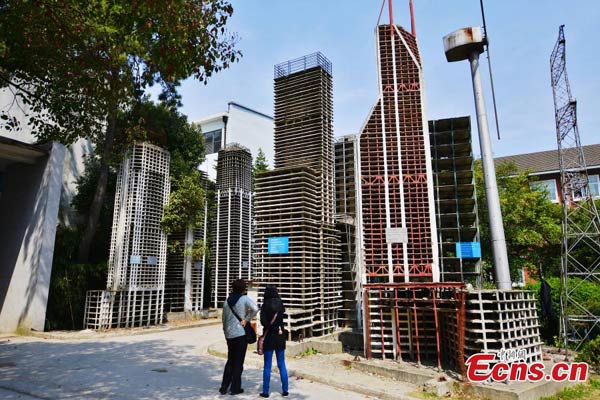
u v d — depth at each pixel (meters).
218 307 18.92
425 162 9.88
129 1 6.52
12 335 12.14
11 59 8.34
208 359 9.01
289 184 11.17
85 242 14.41
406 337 8.51
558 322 10.36
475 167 18.25
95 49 8.05
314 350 9.66
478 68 10.16
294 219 10.78
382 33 11.06
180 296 17.12
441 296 8.48
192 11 7.25
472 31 10.16
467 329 7.25
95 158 17.72
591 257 15.92
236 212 19.62
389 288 8.29
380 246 9.59
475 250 13.30
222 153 20.52
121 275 13.95
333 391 6.68
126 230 14.23
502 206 16.73
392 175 9.89
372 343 8.60
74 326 13.79
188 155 19.31
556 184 23.98
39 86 9.48
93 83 8.62
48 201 12.98
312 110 12.18
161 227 15.38
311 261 10.89
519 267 17.22
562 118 11.06
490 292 7.22
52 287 13.27
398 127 10.15
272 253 10.95
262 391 6.20
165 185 15.84
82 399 5.67
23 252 13.12
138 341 11.41
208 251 18.31
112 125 14.76
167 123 18.73
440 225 14.05
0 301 13.31
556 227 16.28
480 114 9.81
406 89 10.46
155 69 8.65
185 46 7.34
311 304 10.55
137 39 6.98
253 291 10.77
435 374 7.05
